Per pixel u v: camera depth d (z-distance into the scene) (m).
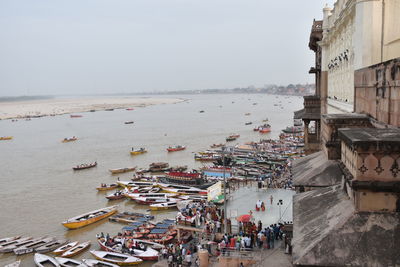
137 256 42.62
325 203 10.53
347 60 24.27
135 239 46.84
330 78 34.66
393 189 8.62
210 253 33.03
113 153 111.75
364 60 17.16
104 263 41.22
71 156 108.81
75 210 61.56
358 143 8.71
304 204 11.05
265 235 30.30
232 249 29.78
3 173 88.81
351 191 9.77
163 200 63.50
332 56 33.00
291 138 123.19
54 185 77.25
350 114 15.86
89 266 40.72
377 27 16.81
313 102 40.66
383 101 12.08
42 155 111.88
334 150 15.43
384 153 8.63
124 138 144.00
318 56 47.38
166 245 44.00
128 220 54.94
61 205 64.25
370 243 8.19
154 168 87.50
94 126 193.88
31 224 55.72
